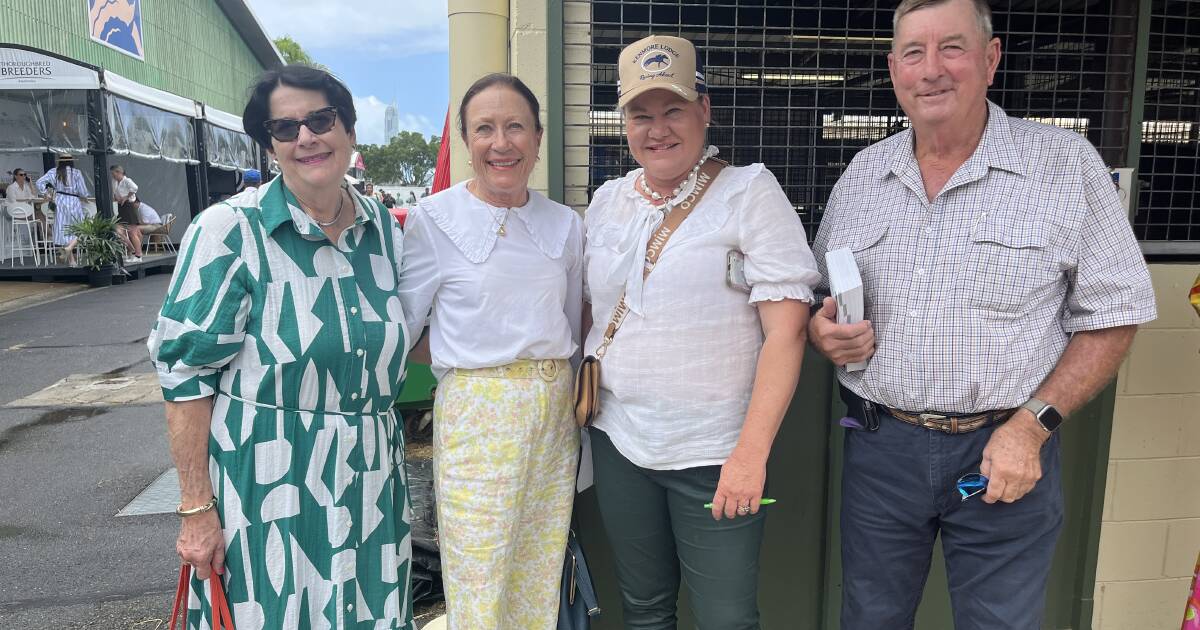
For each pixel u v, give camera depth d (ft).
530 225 5.61
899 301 5.12
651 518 5.78
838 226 5.68
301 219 4.95
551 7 7.09
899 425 5.24
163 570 10.39
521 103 5.35
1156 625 8.18
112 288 36.81
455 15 7.66
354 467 5.15
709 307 5.25
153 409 17.80
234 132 59.06
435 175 10.58
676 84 5.04
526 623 6.01
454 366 5.47
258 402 4.89
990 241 4.84
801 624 7.77
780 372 5.11
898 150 5.37
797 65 8.38
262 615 4.97
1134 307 4.69
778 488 7.52
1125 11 7.70
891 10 8.18
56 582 10.08
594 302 5.71
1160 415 7.82
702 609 5.61
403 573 5.56
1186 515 8.03
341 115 5.03
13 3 41.37
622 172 7.75
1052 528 5.12
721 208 5.27
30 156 42.65
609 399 5.64
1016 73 8.22
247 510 4.89
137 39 55.42
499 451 5.41
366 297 5.22
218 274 4.74
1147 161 8.63
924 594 7.74
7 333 26.09
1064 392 4.79
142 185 52.80
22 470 14.14
